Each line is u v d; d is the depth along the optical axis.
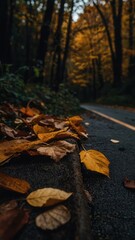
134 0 22.09
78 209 1.25
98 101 26.67
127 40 29.05
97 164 1.88
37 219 1.15
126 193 1.71
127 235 1.27
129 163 2.38
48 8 9.16
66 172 1.68
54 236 1.07
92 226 1.33
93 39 30.45
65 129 2.50
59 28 12.61
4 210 1.21
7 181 1.44
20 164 1.82
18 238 1.06
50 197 1.28
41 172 1.68
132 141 3.37
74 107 9.77
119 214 1.45
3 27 7.19
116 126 4.92
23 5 15.88
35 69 7.42
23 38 28.31
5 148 1.93
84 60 35.06
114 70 24.25
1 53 7.21
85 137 3.12
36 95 6.51
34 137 2.52
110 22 27.83
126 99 19.69
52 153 1.89
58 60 13.70
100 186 1.81
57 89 12.22
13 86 5.24
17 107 4.46
